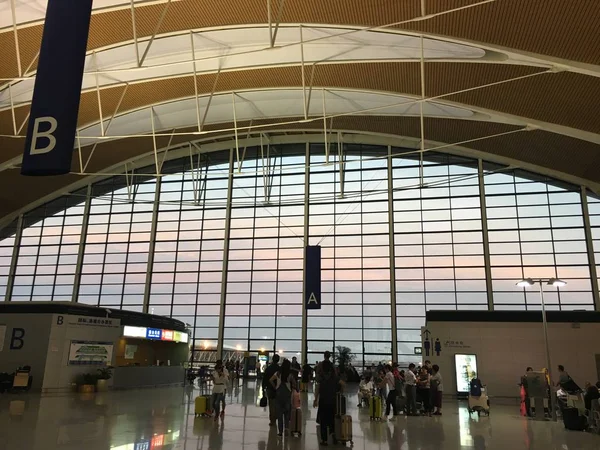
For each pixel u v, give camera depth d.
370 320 34.47
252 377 35.03
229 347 36.03
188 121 32.44
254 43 21.91
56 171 7.91
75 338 22.56
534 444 9.77
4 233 42.19
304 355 34.50
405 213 35.94
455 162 36.03
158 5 18.56
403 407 15.33
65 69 8.38
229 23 19.59
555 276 32.22
